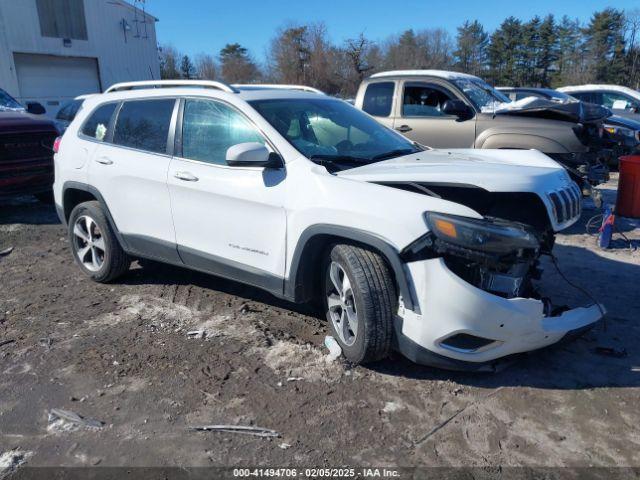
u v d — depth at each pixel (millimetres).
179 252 4410
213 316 4344
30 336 4059
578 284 4961
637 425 2947
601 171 7043
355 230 3264
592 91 14000
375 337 3273
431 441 2846
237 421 3023
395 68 46500
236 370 3533
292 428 2961
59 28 24500
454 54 66062
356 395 3242
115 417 3074
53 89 24844
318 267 3766
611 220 6004
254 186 3811
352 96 35250
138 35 28141
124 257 4980
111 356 3738
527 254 3223
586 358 3633
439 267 3025
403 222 3092
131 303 4641
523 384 3336
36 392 3330
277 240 3742
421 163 3756
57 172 5281
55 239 6723
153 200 4465
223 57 54781
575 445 2803
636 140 10570
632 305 4488
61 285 5117
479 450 2775
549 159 4012
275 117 4012
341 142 4191
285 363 3598
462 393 3252
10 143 7480
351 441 2854
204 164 4141
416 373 3463
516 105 7273
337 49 38531
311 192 3514
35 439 2896
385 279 3254
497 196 3746
